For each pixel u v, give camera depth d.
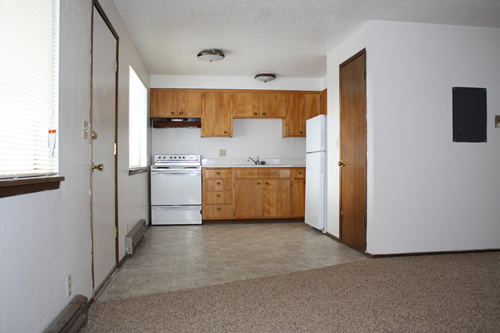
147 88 5.28
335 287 2.53
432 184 3.48
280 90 5.82
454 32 3.54
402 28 3.44
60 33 1.68
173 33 3.78
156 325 1.91
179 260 3.35
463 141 3.54
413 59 3.45
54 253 1.63
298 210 5.62
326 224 4.57
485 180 3.59
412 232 3.45
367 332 1.84
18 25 1.30
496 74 3.63
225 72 5.45
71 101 1.85
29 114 1.41
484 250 3.59
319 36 3.88
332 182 4.34
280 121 6.14
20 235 1.32
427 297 2.32
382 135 3.38
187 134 5.93
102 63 2.54
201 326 1.90
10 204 1.25
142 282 2.70
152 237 4.45
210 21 3.47
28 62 1.39
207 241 4.21
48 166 1.60
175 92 5.60
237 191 5.48
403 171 3.42
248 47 4.25
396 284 2.58
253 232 4.77
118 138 3.06
